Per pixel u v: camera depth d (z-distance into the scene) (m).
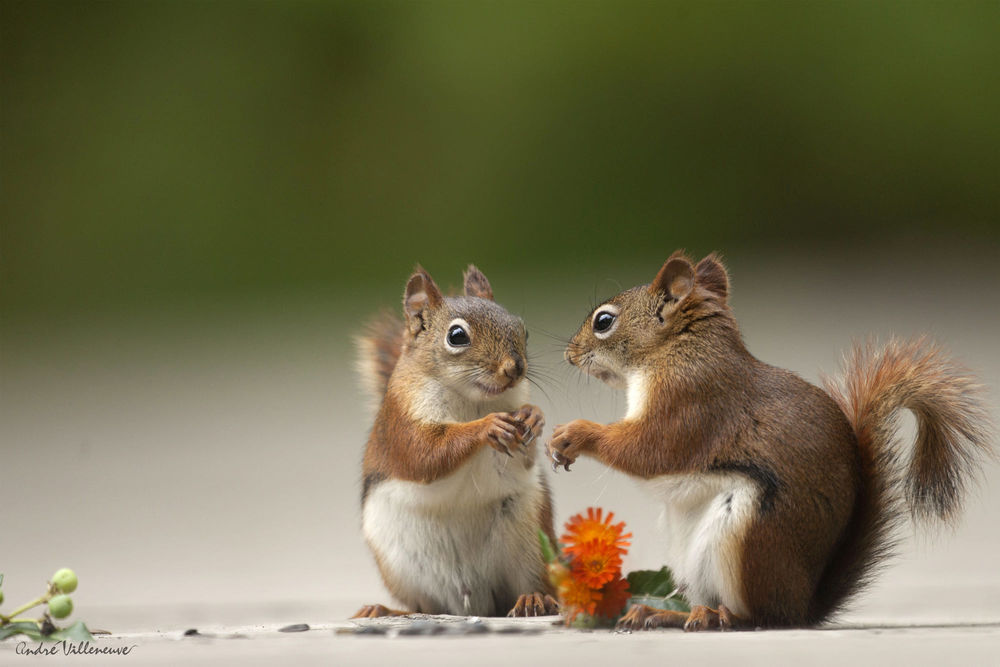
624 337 6.54
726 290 6.66
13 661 5.34
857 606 7.20
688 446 6.14
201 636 6.24
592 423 6.38
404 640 5.80
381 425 7.23
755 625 5.99
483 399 7.19
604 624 6.13
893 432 6.43
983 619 6.89
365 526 7.32
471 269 8.19
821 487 6.00
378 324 8.13
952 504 6.46
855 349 6.66
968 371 6.51
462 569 7.13
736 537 5.91
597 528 6.13
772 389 6.18
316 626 6.54
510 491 7.06
